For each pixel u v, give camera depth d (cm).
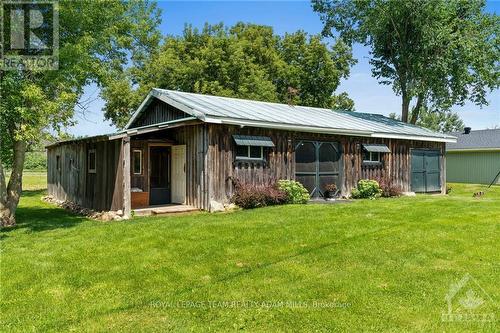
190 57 3083
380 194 1562
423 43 2309
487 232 769
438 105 2511
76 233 821
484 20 2292
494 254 627
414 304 446
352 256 620
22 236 816
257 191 1207
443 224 841
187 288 504
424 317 416
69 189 1462
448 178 2922
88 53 1030
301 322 408
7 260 621
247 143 1213
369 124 1722
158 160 1329
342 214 977
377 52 2738
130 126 1675
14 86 873
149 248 679
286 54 3691
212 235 757
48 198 1700
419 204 1174
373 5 2350
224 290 493
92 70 1047
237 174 1216
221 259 616
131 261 611
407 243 690
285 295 475
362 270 556
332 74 3538
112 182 1107
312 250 654
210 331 393
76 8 984
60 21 980
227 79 3034
